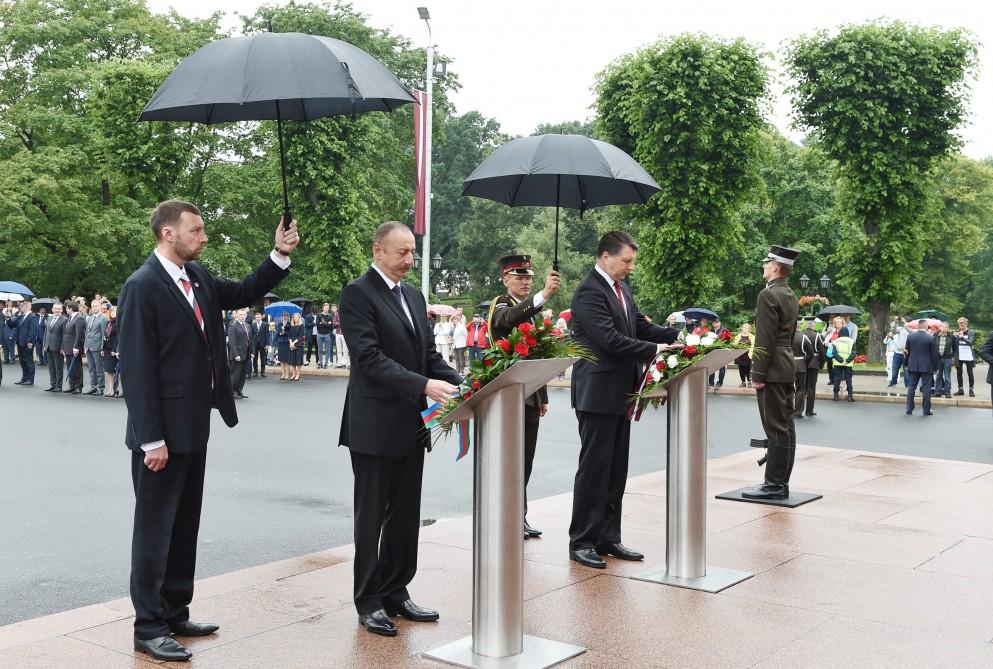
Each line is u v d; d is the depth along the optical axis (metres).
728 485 8.50
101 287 37.88
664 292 30.12
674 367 5.35
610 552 6.02
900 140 29.12
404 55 41.81
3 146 35.88
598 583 5.39
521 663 4.06
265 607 4.90
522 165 5.86
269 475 9.79
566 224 60.22
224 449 11.73
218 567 6.18
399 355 4.59
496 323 6.06
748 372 23.44
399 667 4.05
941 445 13.46
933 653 4.25
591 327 5.68
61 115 34.81
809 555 6.05
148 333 4.19
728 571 5.60
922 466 9.72
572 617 4.76
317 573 5.58
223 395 4.46
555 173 5.78
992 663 4.13
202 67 4.29
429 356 4.84
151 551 4.21
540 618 4.74
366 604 4.58
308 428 14.10
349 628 4.57
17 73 36.81
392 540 4.73
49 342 20.81
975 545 6.32
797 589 5.28
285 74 4.15
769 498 7.79
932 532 6.70
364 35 39.50
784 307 7.70
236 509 8.04
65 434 13.20
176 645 4.14
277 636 4.45
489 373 4.00
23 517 7.75
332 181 30.62
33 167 33.69
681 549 5.46
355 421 4.55
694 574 5.45
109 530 7.30
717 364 5.52
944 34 29.47
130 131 30.25
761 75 28.92
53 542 6.90
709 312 27.98
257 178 38.50
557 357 4.11
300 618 4.72
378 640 4.40
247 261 37.50
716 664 4.10
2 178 32.91
